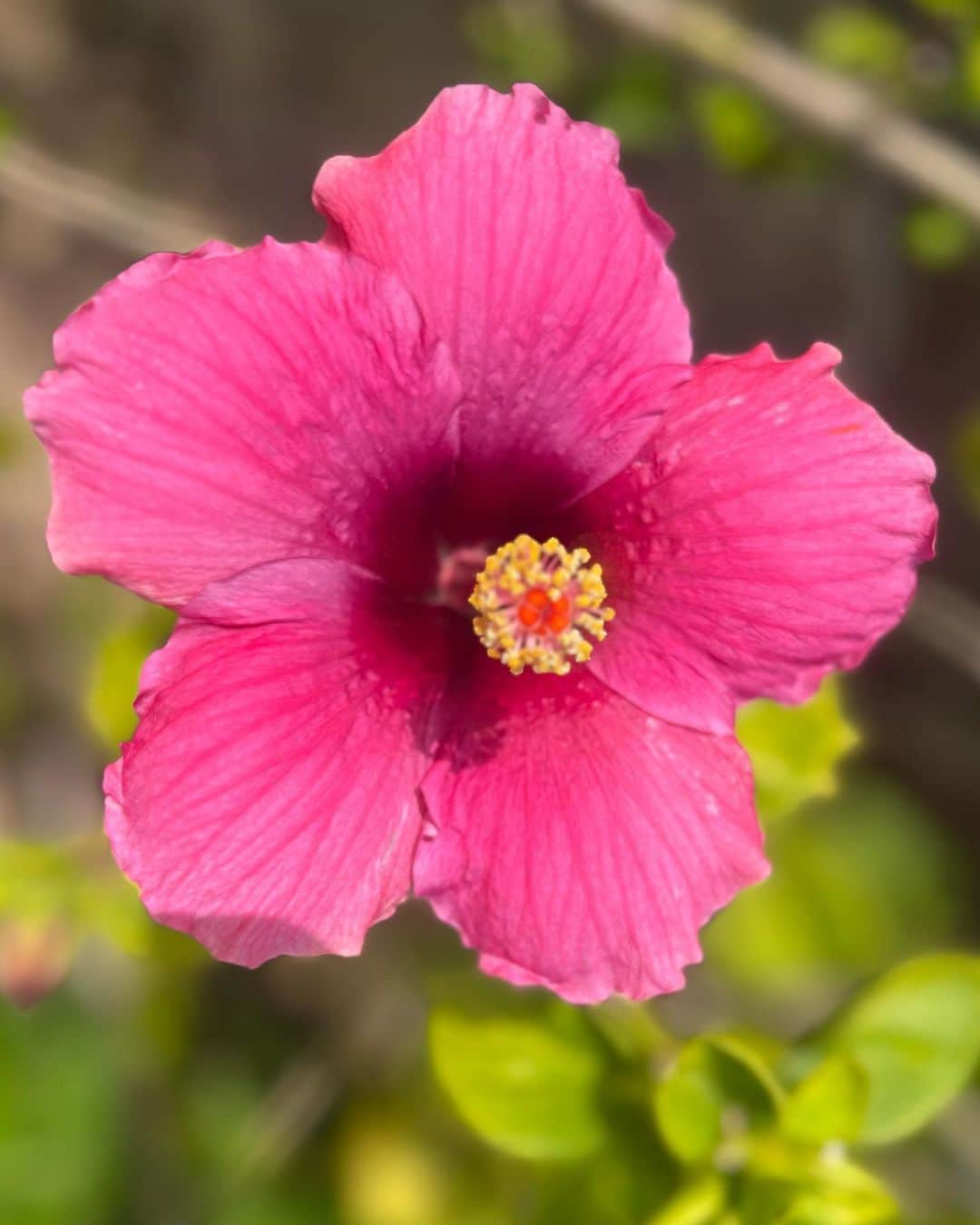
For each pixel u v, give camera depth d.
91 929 0.44
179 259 0.32
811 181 0.53
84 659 0.60
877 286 0.57
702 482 0.34
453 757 0.35
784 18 0.60
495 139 0.33
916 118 0.50
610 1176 0.38
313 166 0.66
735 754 0.34
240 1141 0.52
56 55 0.66
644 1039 0.39
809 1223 0.36
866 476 0.33
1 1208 0.50
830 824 0.57
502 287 0.33
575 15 0.59
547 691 0.35
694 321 0.66
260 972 0.56
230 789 0.33
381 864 0.34
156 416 0.33
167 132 0.66
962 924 0.58
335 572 0.34
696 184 0.65
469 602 0.35
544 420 0.34
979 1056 0.38
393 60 0.66
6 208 0.64
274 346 0.33
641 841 0.34
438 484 0.35
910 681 0.64
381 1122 0.52
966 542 0.64
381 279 0.33
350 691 0.34
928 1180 0.49
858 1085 0.36
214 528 0.33
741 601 0.34
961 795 0.63
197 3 0.66
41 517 0.63
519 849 0.34
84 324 0.32
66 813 0.60
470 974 0.39
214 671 0.33
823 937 0.50
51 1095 0.51
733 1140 0.36
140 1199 0.51
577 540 0.35
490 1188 0.51
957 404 0.64
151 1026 0.50
